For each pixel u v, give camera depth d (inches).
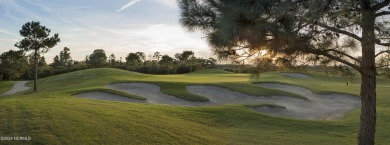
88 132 503.5
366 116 413.7
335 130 740.7
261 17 280.5
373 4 346.0
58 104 731.4
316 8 290.4
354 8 337.7
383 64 389.7
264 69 399.2
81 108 691.4
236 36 286.7
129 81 1640.0
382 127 809.5
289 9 274.5
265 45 314.5
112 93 1289.4
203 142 527.8
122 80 1688.0
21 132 479.8
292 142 583.5
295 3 279.3
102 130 522.9
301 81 2034.9
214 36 339.0
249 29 281.0
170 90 1466.5
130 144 470.6
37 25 1822.1
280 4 271.9
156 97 1381.6
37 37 1815.9
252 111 936.3
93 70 2492.6
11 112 606.9
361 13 332.2
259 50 336.2
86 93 1259.8
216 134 607.2
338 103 1407.5
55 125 523.2
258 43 305.3
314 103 1395.2
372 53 392.5
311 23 302.5
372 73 399.5
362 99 417.1
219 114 834.8
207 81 1796.3
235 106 995.9
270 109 1155.9
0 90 2164.1
